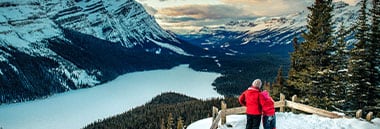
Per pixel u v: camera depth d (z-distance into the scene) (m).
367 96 26.02
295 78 29.59
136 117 82.94
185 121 76.81
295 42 30.14
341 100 25.80
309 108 17.17
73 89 159.12
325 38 26.97
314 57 27.14
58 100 131.00
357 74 26.16
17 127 88.81
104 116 102.75
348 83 26.42
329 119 16.08
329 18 26.73
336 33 26.89
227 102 92.44
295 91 30.52
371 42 26.03
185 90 154.88
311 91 27.27
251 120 13.06
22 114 104.75
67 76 162.62
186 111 83.88
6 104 118.38
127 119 82.56
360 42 26.23
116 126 77.12
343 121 15.61
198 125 16.16
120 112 108.50
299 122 15.88
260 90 13.22
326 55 26.66
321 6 26.91
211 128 13.60
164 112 84.25
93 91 156.38
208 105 89.50
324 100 25.69
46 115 104.06
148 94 146.00
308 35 27.52
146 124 76.56
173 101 118.25
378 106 25.08
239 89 149.75
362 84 25.92
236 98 98.88
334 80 26.58
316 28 27.00
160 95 132.25
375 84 26.14
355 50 26.09
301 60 28.67
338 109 25.48
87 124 92.38
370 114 15.73
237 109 15.59
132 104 123.06
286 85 30.91
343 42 26.34
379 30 25.75
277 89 33.84
